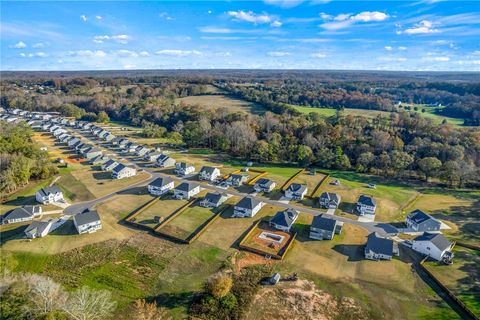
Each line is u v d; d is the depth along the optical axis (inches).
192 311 1939.0
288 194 3627.0
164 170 4542.3
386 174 4608.8
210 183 4005.9
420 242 2593.5
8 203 3388.3
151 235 2763.3
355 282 2229.3
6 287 1828.2
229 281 2037.4
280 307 1982.0
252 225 2947.8
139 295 2082.9
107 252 2512.3
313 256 2513.5
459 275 2306.8
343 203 3486.7
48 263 2390.5
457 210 3405.5
